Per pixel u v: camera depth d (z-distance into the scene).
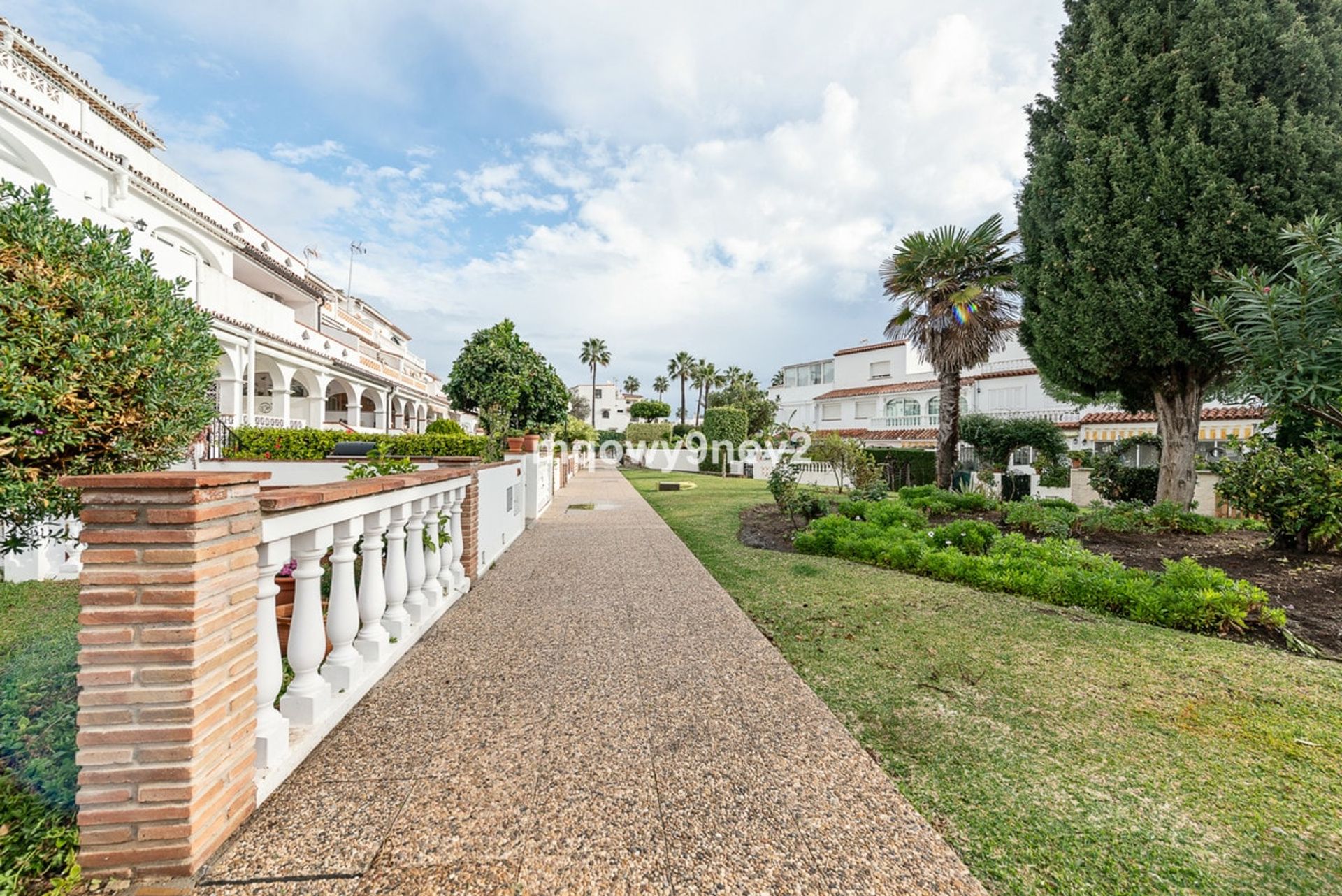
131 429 3.73
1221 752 2.83
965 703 3.38
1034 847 2.11
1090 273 10.04
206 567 1.88
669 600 5.47
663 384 73.31
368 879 1.83
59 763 2.31
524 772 2.48
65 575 6.20
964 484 19.50
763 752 2.70
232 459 9.84
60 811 2.03
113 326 3.41
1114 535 8.78
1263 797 2.46
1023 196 11.77
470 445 13.13
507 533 8.25
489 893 1.79
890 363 35.28
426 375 41.66
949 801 2.40
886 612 5.30
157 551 1.79
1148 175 9.29
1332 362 4.70
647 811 2.22
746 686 3.48
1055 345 10.98
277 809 2.19
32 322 3.11
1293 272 7.95
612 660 3.89
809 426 40.38
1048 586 5.69
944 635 4.64
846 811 2.25
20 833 1.90
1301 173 8.20
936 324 14.22
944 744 2.89
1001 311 14.05
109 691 1.78
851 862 1.96
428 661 3.82
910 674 3.82
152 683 1.79
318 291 22.72
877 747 2.86
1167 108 9.23
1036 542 8.25
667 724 2.96
